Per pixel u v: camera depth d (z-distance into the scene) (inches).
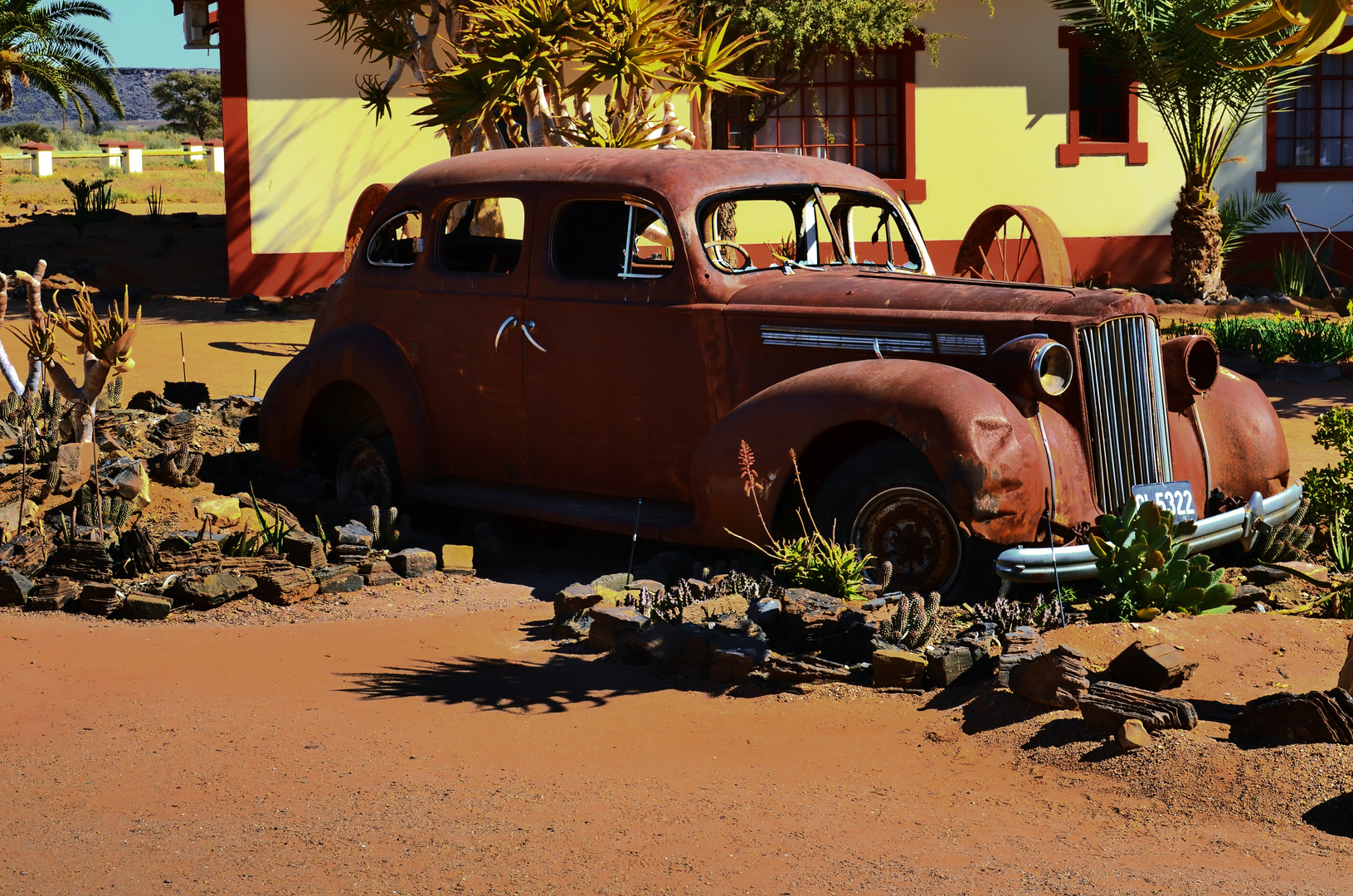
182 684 200.8
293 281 745.0
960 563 221.5
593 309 268.4
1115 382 229.6
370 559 268.4
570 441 275.3
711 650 202.5
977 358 229.9
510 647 221.6
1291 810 139.9
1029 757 161.6
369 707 189.5
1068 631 199.8
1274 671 188.5
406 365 301.1
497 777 161.3
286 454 323.6
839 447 241.0
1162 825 140.3
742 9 645.3
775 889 128.0
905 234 294.2
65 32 1254.9
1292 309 683.4
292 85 732.7
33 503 286.5
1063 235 799.7
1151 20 639.1
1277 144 823.1
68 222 1079.0
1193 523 227.5
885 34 685.3
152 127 5027.1
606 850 138.3
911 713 182.5
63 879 134.3
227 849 140.9
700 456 242.8
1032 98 786.8
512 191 282.8
